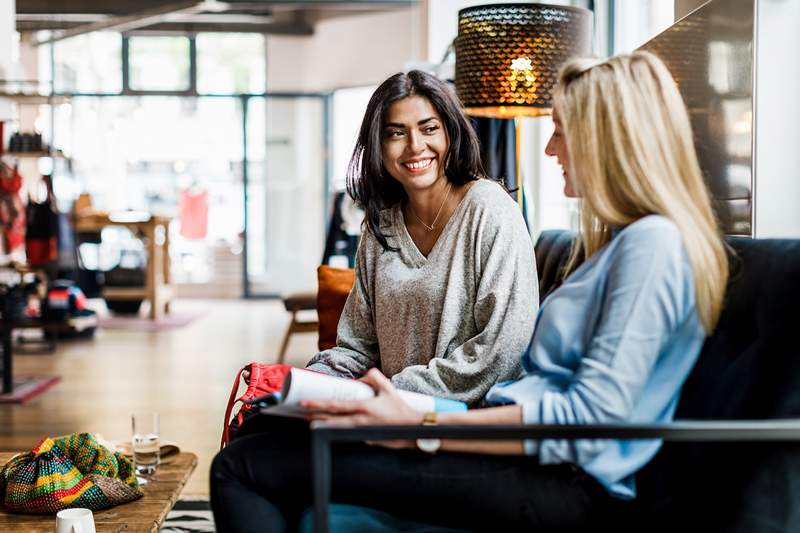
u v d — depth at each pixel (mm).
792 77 2092
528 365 1699
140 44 11961
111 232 11406
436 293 2109
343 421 1497
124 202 12086
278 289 12016
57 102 7344
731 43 2197
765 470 1397
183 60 11984
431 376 1955
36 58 11586
